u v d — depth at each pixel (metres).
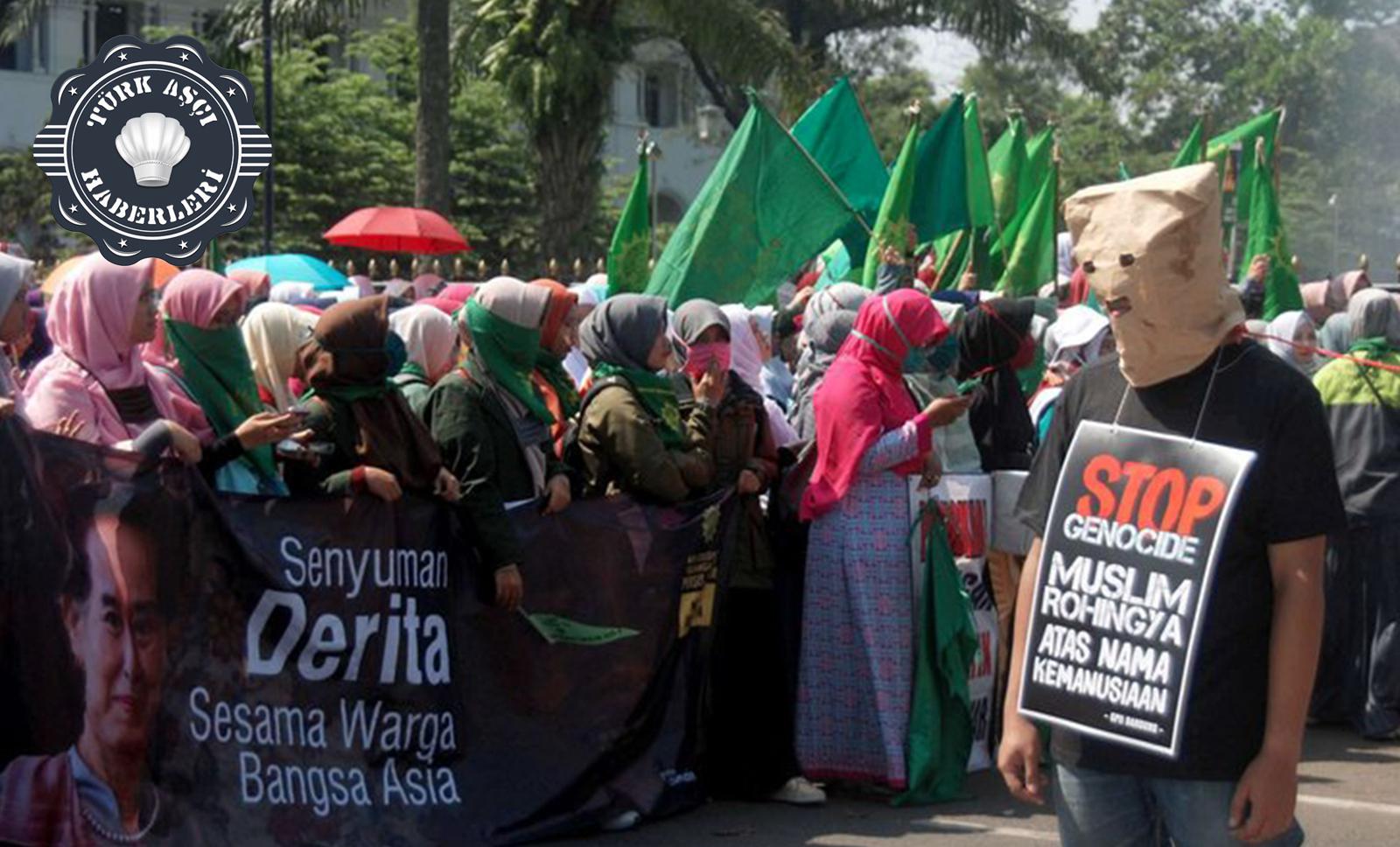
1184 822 3.59
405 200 28.66
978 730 7.17
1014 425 7.54
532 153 19.50
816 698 6.75
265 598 5.48
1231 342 3.60
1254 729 3.52
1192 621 3.48
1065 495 3.69
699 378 6.70
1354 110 35.06
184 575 5.30
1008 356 7.51
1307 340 9.30
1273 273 12.31
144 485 5.20
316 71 28.25
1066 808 3.73
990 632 7.21
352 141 27.86
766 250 8.95
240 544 5.42
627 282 9.67
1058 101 38.00
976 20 24.84
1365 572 8.19
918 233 10.77
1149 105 36.47
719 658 6.84
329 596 5.61
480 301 6.05
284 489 5.86
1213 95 36.25
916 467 6.72
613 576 6.32
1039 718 3.68
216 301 5.88
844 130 10.60
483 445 5.92
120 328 5.55
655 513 6.42
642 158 9.68
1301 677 3.48
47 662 5.02
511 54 18.47
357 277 11.66
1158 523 3.55
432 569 5.84
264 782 5.48
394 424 5.77
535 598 6.13
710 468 6.62
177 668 5.29
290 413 5.49
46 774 5.04
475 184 30.14
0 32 28.25
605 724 6.30
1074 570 3.65
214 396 5.92
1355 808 6.90
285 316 6.42
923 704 6.67
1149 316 3.54
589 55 18.28
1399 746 8.09
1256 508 3.49
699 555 6.55
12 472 4.95
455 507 5.88
